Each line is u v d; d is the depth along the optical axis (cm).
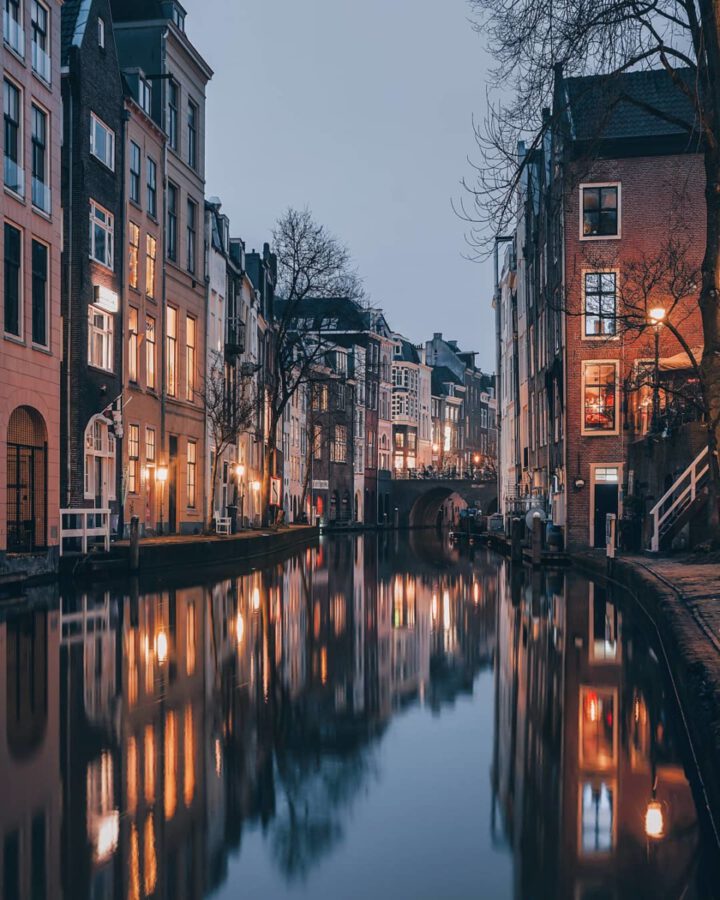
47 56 2583
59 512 2527
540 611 1767
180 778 657
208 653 1223
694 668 865
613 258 3534
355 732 803
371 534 7712
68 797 610
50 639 1321
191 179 4109
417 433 10938
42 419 2502
